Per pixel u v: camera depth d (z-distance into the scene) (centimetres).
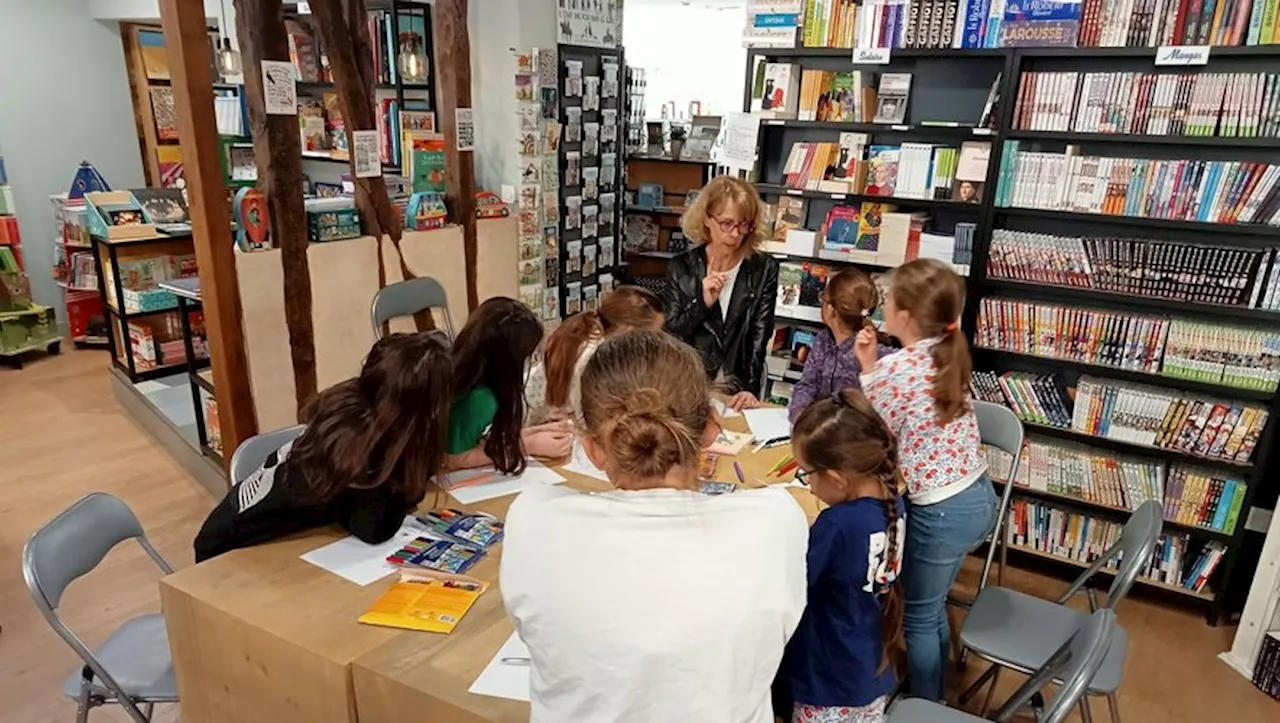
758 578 98
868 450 167
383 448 174
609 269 512
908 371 204
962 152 313
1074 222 317
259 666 153
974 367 333
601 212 496
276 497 174
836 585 167
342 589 164
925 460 203
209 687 166
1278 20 253
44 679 254
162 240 462
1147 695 257
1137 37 274
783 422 257
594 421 111
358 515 178
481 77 427
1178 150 291
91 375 534
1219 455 287
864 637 170
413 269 376
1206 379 286
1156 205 285
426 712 134
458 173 392
